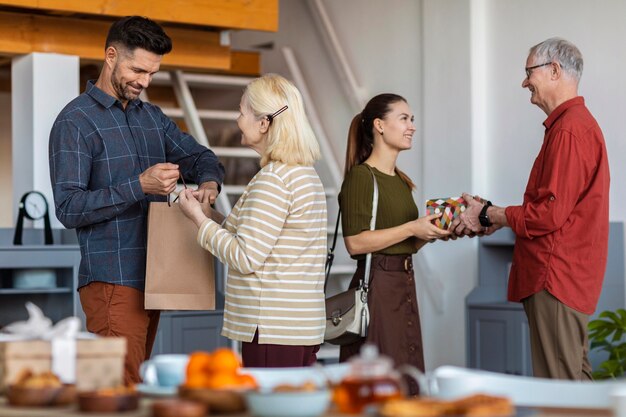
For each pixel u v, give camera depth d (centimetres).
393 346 395
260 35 874
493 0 645
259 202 330
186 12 618
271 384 216
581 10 590
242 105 347
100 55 624
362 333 391
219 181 396
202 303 362
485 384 206
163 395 206
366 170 406
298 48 830
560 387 203
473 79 648
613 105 571
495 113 642
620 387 181
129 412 183
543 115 612
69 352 206
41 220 609
